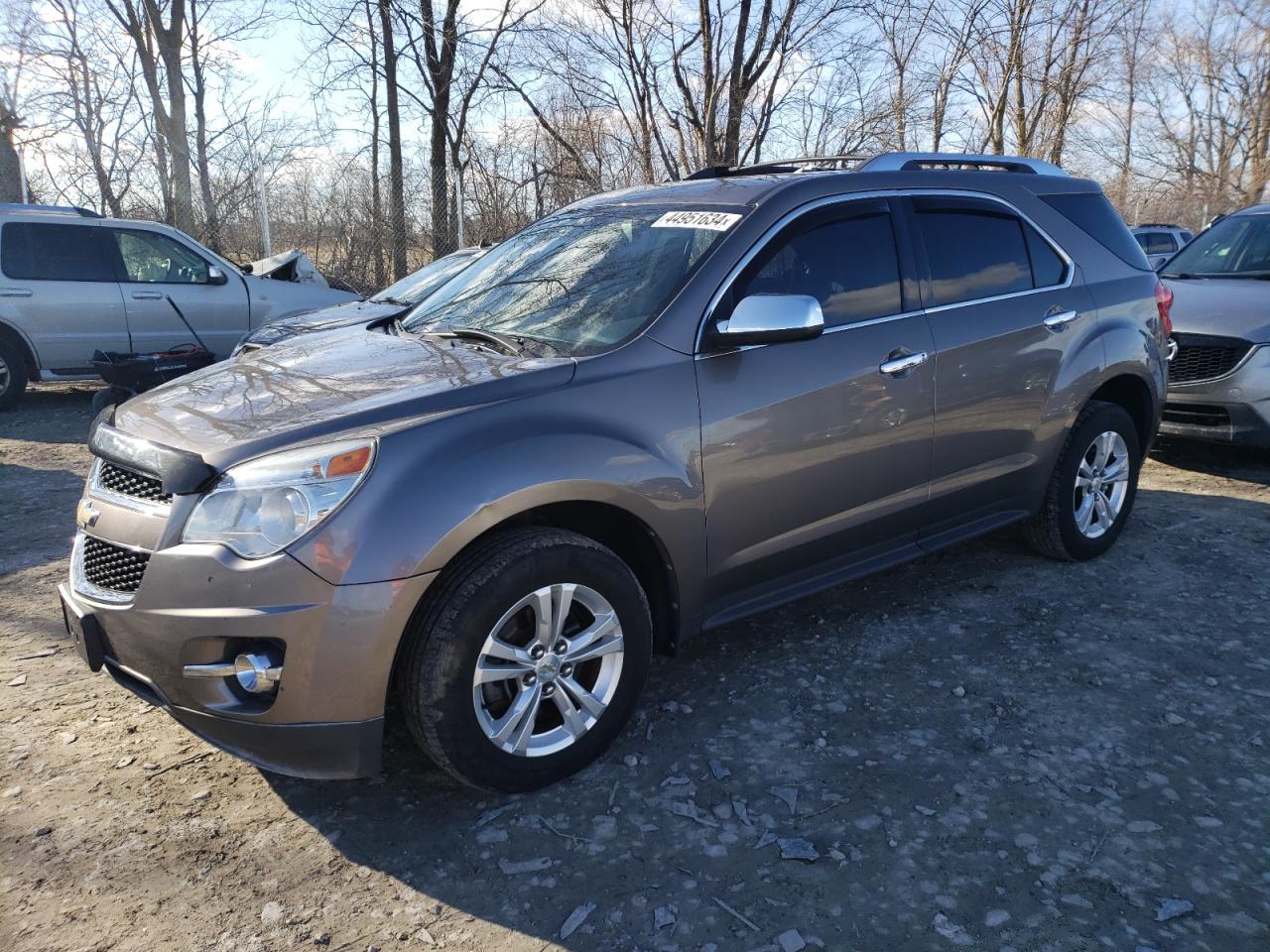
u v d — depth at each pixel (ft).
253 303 33.12
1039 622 13.25
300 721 8.27
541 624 9.09
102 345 31.09
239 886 8.21
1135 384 15.40
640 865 8.45
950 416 12.55
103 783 9.66
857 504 11.84
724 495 10.46
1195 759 9.95
